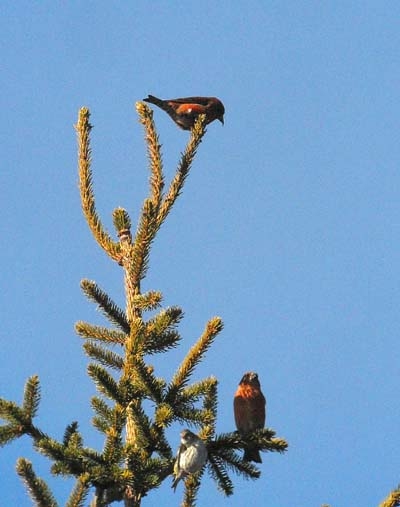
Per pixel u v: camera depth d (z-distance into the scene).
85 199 13.21
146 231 12.12
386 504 9.55
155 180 12.91
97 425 10.70
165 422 10.37
